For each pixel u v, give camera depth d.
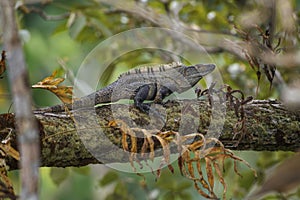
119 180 10.57
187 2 10.80
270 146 9.84
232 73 10.62
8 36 9.05
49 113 9.69
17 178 10.73
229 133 9.77
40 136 9.62
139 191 10.68
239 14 10.53
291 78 10.12
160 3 10.81
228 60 10.66
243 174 10.43
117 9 10.71
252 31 10.10
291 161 8.52
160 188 10.53
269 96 10.21
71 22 10.69
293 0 10.21
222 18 10.68
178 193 10.50
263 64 9.91
